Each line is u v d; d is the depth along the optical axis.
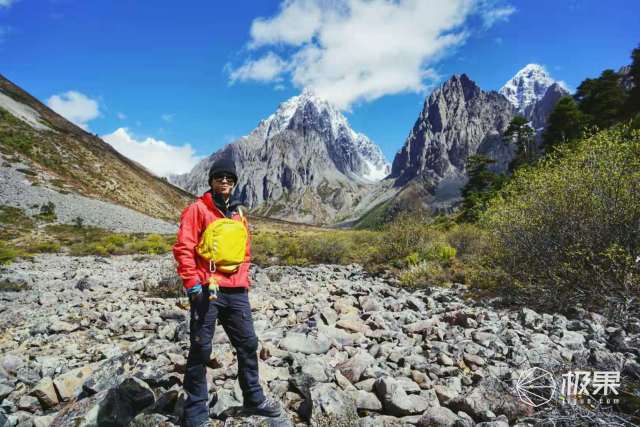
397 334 5.39
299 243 18.31
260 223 137.38
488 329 5.41
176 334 5.43
